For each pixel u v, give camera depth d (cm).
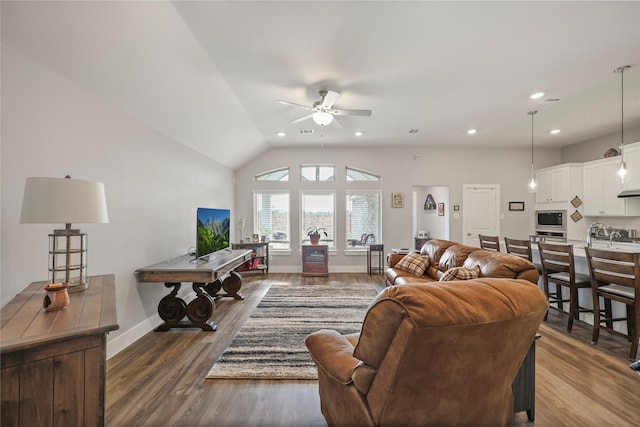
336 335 169
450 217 651
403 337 103
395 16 223
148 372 232
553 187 599
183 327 320
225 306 405
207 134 432
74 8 182
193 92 326
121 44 222
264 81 333
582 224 564
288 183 653
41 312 134
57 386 113
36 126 196
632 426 170
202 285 344
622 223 521
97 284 184
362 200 659
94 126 245
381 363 115
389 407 115
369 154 654
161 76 276
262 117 455
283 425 174
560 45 262
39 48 189
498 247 418
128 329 286
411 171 652
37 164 196
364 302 419
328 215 658
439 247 399
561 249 317
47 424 111
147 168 322
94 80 235
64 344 114
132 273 295
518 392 172
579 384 211
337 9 216
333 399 148
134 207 299
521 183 653
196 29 240
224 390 208
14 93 181
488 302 111
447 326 101
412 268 402
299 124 489
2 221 174
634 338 245
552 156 652
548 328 318
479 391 126
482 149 654
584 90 358
